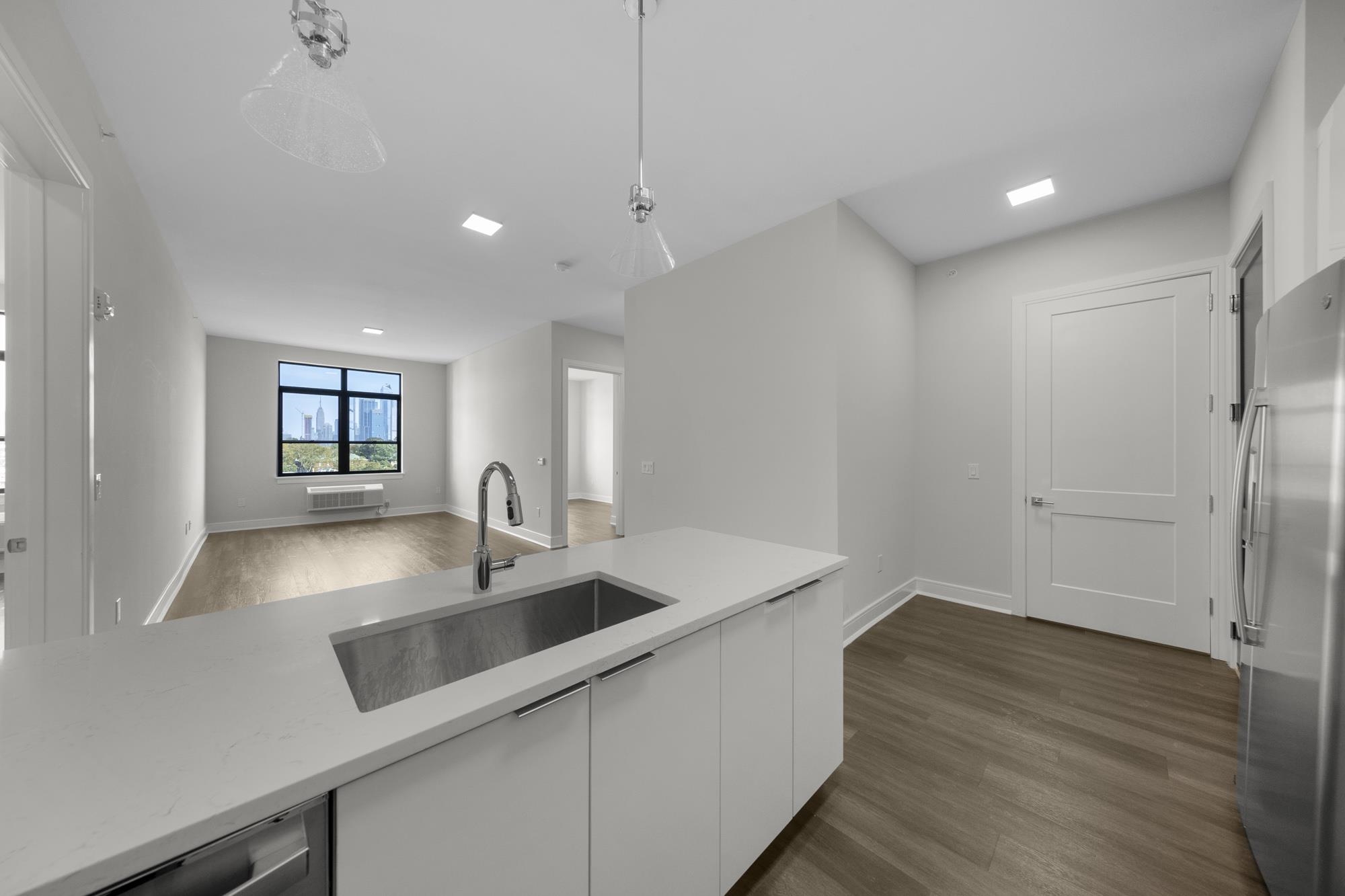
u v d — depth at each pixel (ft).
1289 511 3.92
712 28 5.69
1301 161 5.30
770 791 4.57
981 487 11.52
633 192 5.08
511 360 21.68
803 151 8.04
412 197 9.49
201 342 19.42
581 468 33.71
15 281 5.66
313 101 3.14
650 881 3.45
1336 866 3.31
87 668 2.82
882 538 10.98
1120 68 6.26
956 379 11.92
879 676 8.18
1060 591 10.46
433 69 6.30
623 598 4.79
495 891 2.59
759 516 10.77
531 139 7.76
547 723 2.80
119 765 1.96
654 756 3.46
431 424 28.32
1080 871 4.49
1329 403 3.43
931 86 6.61
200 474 19.67
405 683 3.70
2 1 4.35
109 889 1.54
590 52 6.05
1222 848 4.72
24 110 4.59
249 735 2.19
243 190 9.12
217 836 1.72
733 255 11.36
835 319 9.50
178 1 5.27
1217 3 5.32
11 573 5.66
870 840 4.86
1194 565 9.06
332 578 14.82
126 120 7.17
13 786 1.82
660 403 13.14
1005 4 5.37
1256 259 7.69
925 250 11.71
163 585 11.55
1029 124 7.35
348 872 2.07
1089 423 10.13
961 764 5.98
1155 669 8.36
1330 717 3.36
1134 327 9.64
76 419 5.90
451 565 16.47
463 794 2.45
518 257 12.46
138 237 8.82
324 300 16.19
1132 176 8.63
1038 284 10.78
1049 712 7.07
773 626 4.61
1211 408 8.86
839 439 9.53
